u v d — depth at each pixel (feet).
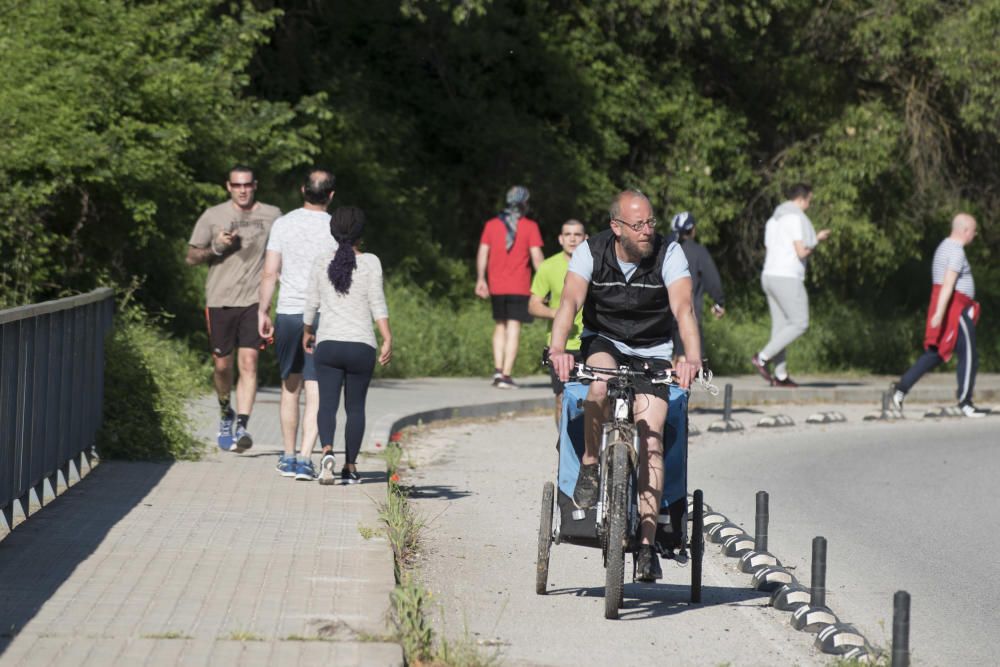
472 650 60.90
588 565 84.89
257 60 220.43
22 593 66.59
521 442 142.51
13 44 158.20
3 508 81.10
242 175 114.42
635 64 248.93
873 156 246.88
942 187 263.49
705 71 263.08
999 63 244.63
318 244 105.60
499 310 187.62
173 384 118.42
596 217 250.16
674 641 66.90
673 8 236.63
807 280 268.00
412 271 226.79
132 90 162.40
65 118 151.94
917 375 182.50
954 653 68.69
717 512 105.09
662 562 88.33
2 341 78.59
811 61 259.39
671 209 248.73
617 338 73.26
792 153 258.57
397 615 63.10
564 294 71.92
